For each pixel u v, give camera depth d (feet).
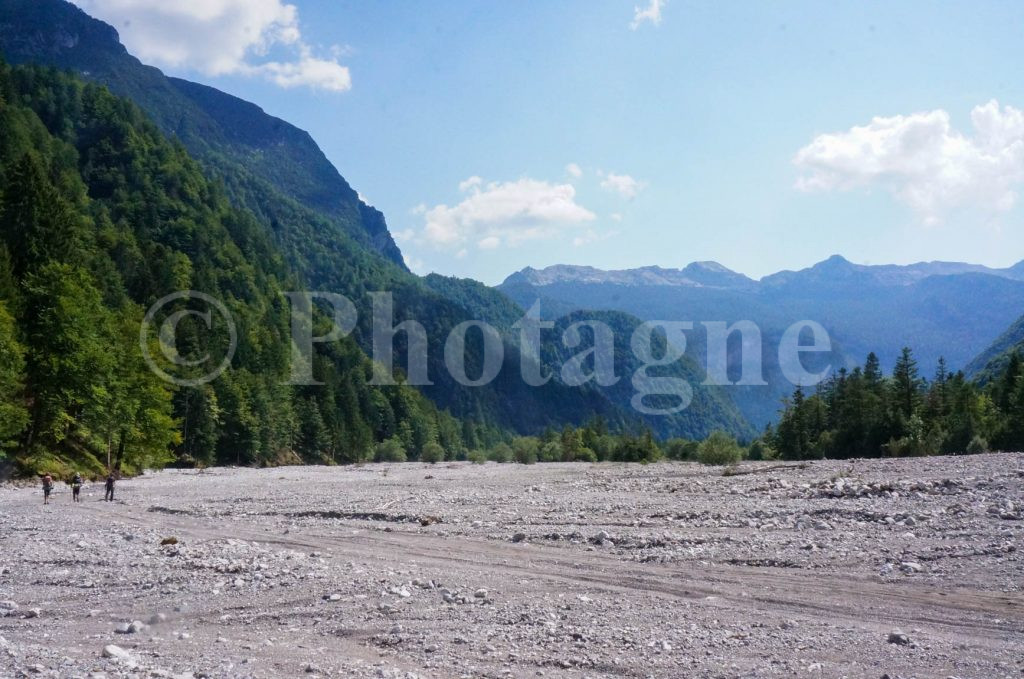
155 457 225.15
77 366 184.65
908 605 45.60
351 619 43.06
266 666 33.65
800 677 32.35
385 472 281.33
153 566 59.88
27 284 190.39
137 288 398.21
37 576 56.75
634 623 41.81
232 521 98.63
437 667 33.96
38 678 30.35
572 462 409.90
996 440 244.42
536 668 33.81
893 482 99.09
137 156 620.90
